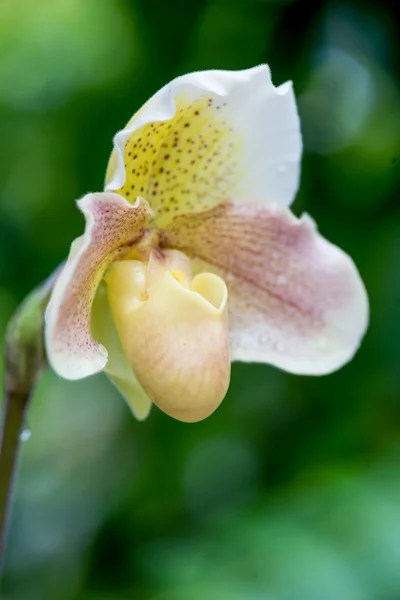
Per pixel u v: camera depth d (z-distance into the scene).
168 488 0.81
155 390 0.52
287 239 0.55
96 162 0.75
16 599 1.02
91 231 0.49
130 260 0.53
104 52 0.87
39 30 1.02
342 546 0.63
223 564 0.64
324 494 0.65
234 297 0.56
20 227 0.85
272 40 0.67
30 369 0.54
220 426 0.80
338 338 0.55
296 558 0.63
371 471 0.66
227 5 0.67
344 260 0.55
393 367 0.67
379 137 0.72
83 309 0.51
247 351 0.55
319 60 0.69
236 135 0.53
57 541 1.09
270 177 0.54
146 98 0.70
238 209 0.54
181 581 0.64
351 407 0.70
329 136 0.72
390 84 0.69
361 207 0.70
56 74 0.94
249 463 0.84
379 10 0.66
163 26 0.68
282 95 0.53
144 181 0.53
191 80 0.50
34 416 1.36
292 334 0.55
